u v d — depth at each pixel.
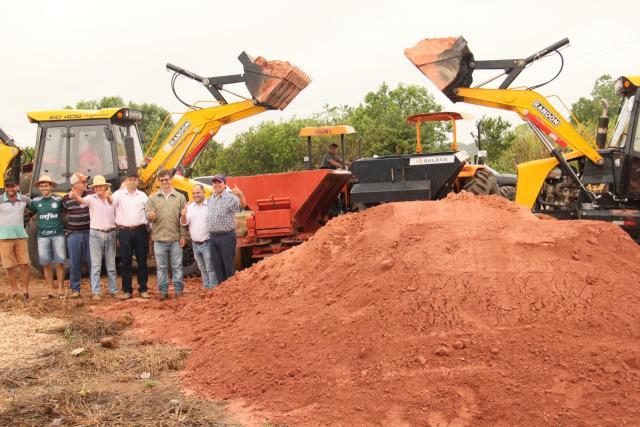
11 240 9.91
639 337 5.21
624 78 11.33
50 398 5.51
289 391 5.35
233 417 5.05
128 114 12.33
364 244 6.97
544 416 4.45
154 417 5.07
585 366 4.81
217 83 12.12
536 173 11.84
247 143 27.31
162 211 9.76
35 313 8.88
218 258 9.45
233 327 6.93
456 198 7.38
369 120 24.61
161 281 9.84
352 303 6.11
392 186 11.10
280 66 11.62
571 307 5.48
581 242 6.30
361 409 4.85
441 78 11.45
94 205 9.88
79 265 10.12
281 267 7.77
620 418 4.36
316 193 11.30
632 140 11.10
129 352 6.88
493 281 5.77
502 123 24.58
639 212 10.79
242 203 9.59
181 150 12.22
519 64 11.41
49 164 12.05
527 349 5.04
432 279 5.87
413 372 5.04
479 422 4.54
